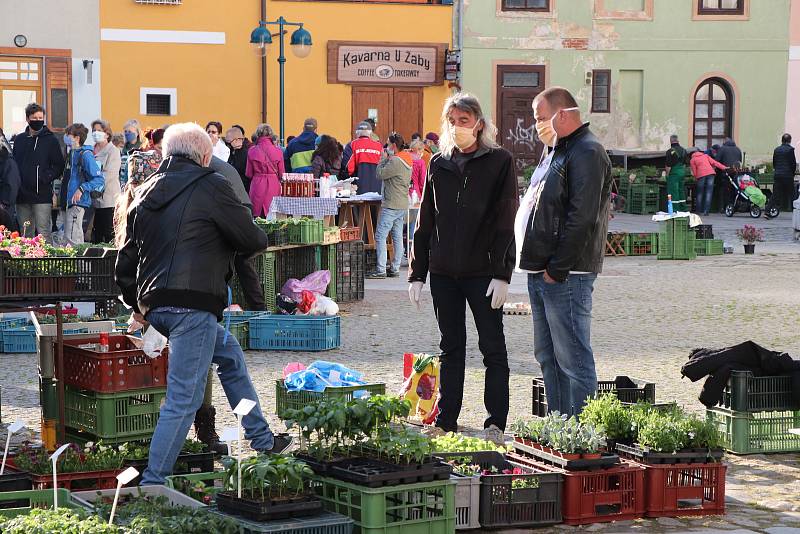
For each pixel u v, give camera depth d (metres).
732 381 8.58
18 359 12.55
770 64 40.59
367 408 6.38
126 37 32.81
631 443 7.43
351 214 20.83
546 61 39.12
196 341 6.89
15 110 32.03
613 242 26.00
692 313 16.44
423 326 14.96
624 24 39.59
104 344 7.88
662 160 38.94
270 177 19.39
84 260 7.85
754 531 6.71
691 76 40.25
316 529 5.64
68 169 19.62
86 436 7.88
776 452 8.62
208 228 6.92
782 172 35.97
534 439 7.25
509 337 14.12
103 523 5.40
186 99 33.44
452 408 8.78
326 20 34.53
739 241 28.89
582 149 7.77
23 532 5.32
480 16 38.50
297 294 13.73
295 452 6.39
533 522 6.75
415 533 6.06
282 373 11.55
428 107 35.56
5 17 31.73
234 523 5.57
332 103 34.78
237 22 33.62
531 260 7.89
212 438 8.28
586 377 7.96
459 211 8.50
